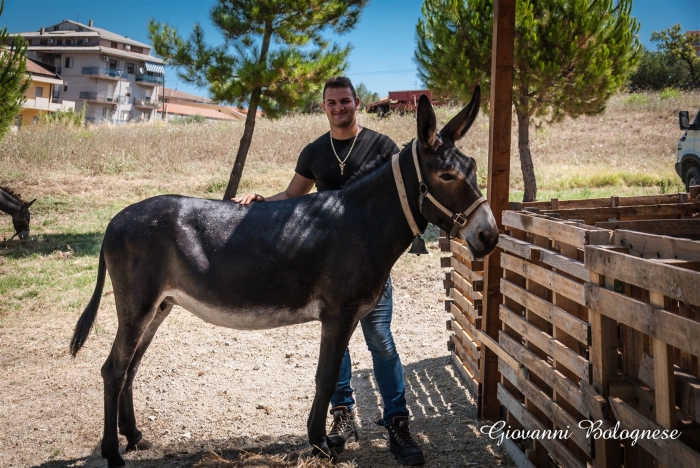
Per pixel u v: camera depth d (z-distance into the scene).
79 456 3.59
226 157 19.27
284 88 10.69
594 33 9.82
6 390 4.69
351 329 3.12
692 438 1.85
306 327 6.30
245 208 3.31
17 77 11.62
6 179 15.78
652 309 1.88
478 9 10.05
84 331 3.40
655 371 1.93
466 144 18.25
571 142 19.53
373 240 3.07
